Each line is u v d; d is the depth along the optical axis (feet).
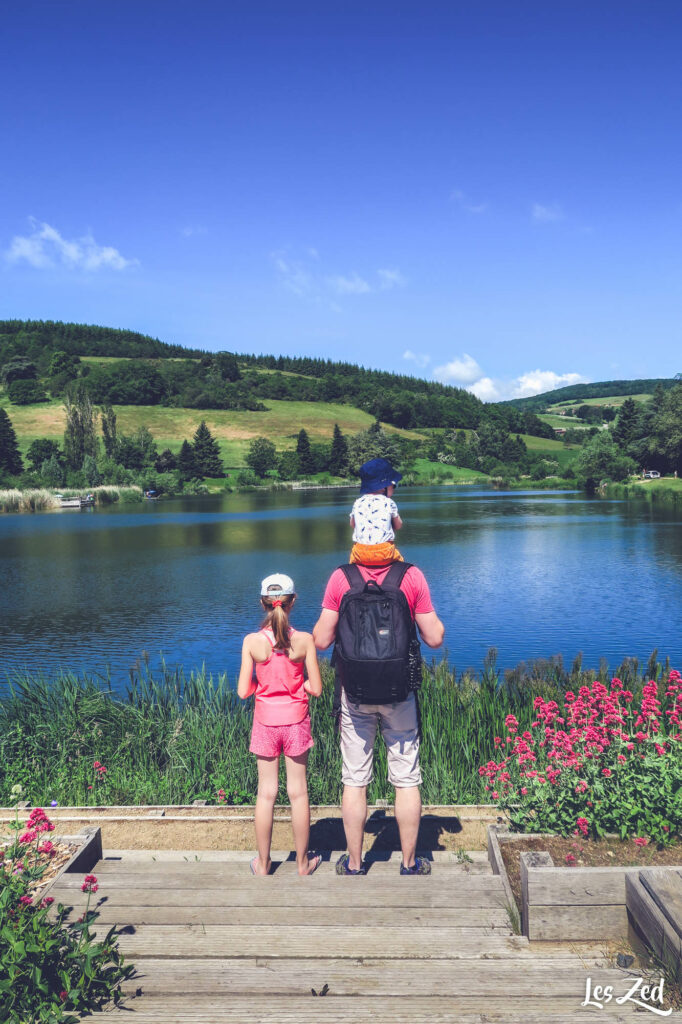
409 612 12.03
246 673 12.90
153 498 345.92
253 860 12.95
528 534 142.10
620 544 124.26
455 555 110.73
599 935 9.37
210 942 9.30
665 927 8.27
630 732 17.33
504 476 479.00
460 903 10.27
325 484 456.45
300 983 8.39
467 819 16.07
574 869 9.51
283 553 118.21
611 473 363.76
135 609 73.46
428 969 8.65
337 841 16.05
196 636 61.57
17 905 9.55
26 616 70.44
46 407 590.55
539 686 28.91
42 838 12.38
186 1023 7.77
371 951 9.11
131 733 27.58
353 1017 7.76
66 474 373.20
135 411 633.61
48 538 151.33
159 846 15.58
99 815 16.80
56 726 28.02
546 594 78.02
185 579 92.79
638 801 12.28
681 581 85.35
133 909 10.12
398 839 15.52
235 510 239.71
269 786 12.87
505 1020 7.64
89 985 8.30
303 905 10.20
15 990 8.36
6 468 381.40
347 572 12.30
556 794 13.21
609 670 47.44
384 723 12.49
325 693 30.01
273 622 12.84
